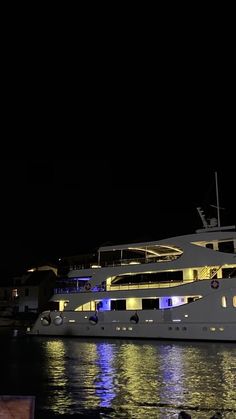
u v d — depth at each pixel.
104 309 40.41
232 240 35.69
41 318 43.94
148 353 28.33
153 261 39.25
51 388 18.27
